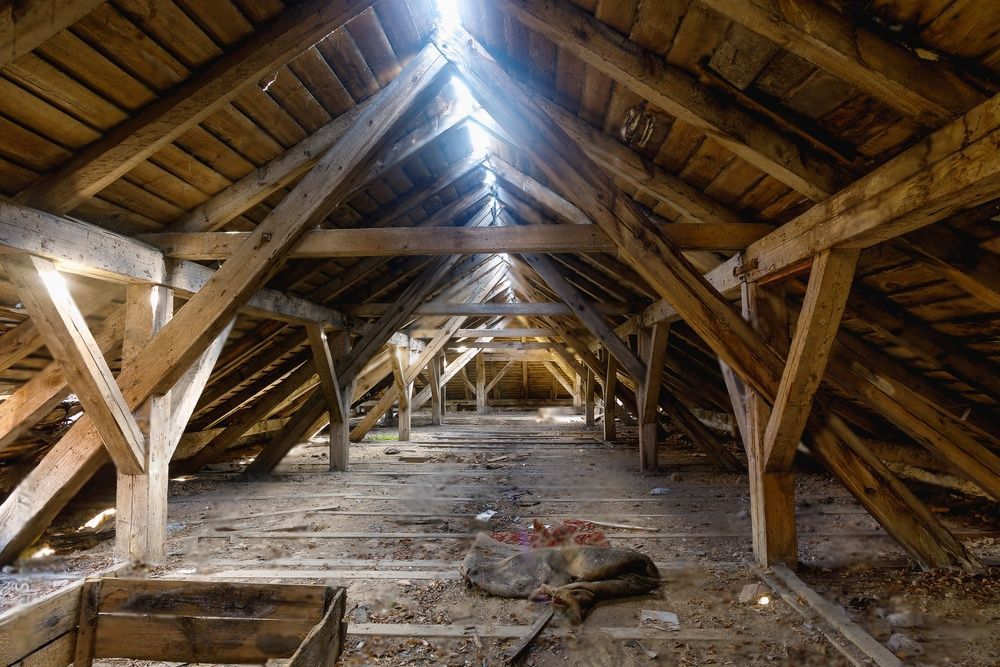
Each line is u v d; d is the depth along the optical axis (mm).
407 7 2699
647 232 2789
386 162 3596
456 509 4637
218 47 2256
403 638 2328
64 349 2645
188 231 3275
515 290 11641
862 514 4227
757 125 2236
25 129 2217
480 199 5863
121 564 3139
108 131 2404
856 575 2941
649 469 6305
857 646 2166
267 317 4742
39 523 3041
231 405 6602
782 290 3109
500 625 2430
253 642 1722
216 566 3207
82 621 1750
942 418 2912
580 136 2943
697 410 9664
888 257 2516
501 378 17188
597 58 2137
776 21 1558
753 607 2602
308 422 6176
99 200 2816
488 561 3178
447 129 3746
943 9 1499
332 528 4074
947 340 2912
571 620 2463
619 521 4207
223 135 2812
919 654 2105
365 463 7062
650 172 3049
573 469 6555
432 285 6480
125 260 2947
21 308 2984
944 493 4598
